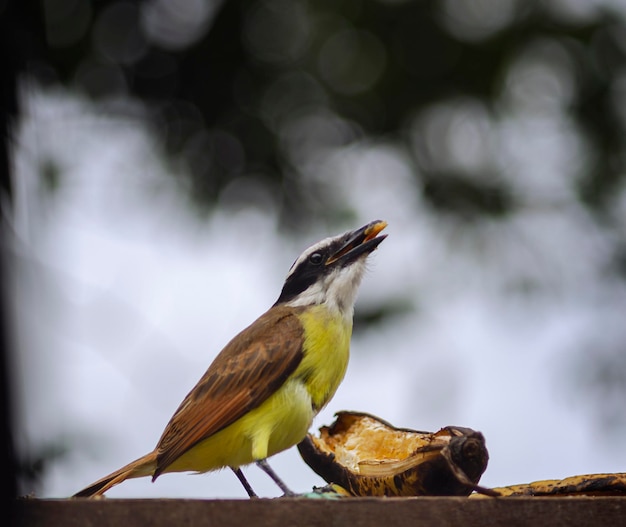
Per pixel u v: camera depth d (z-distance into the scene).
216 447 9.23
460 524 6.94
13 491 6.39
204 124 15.72
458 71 15.98
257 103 15.88
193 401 9.26
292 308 9.91
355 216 15.52
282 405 9.23
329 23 15.88
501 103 15.95
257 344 9.35
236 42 15.65
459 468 7.54
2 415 6.36
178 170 15.56
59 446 11.12
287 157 15.75
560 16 15.90
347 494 8.45
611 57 15.91
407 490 7.82
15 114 9.05
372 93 15.98
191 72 15.71
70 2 15.02
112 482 9.15
